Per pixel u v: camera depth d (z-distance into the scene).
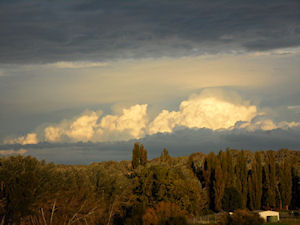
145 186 78.25
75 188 69.50
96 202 72.06
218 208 95.81
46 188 61.28
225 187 98.94
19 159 60.97
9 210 56.38
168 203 68.19
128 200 78.12
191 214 78.06
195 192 81.19
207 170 101.25
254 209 101.50
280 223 75.06
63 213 66.50
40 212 63.16
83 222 70.81
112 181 77.25
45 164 65.75
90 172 78.31
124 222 71.12
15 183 56.53
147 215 64.19
